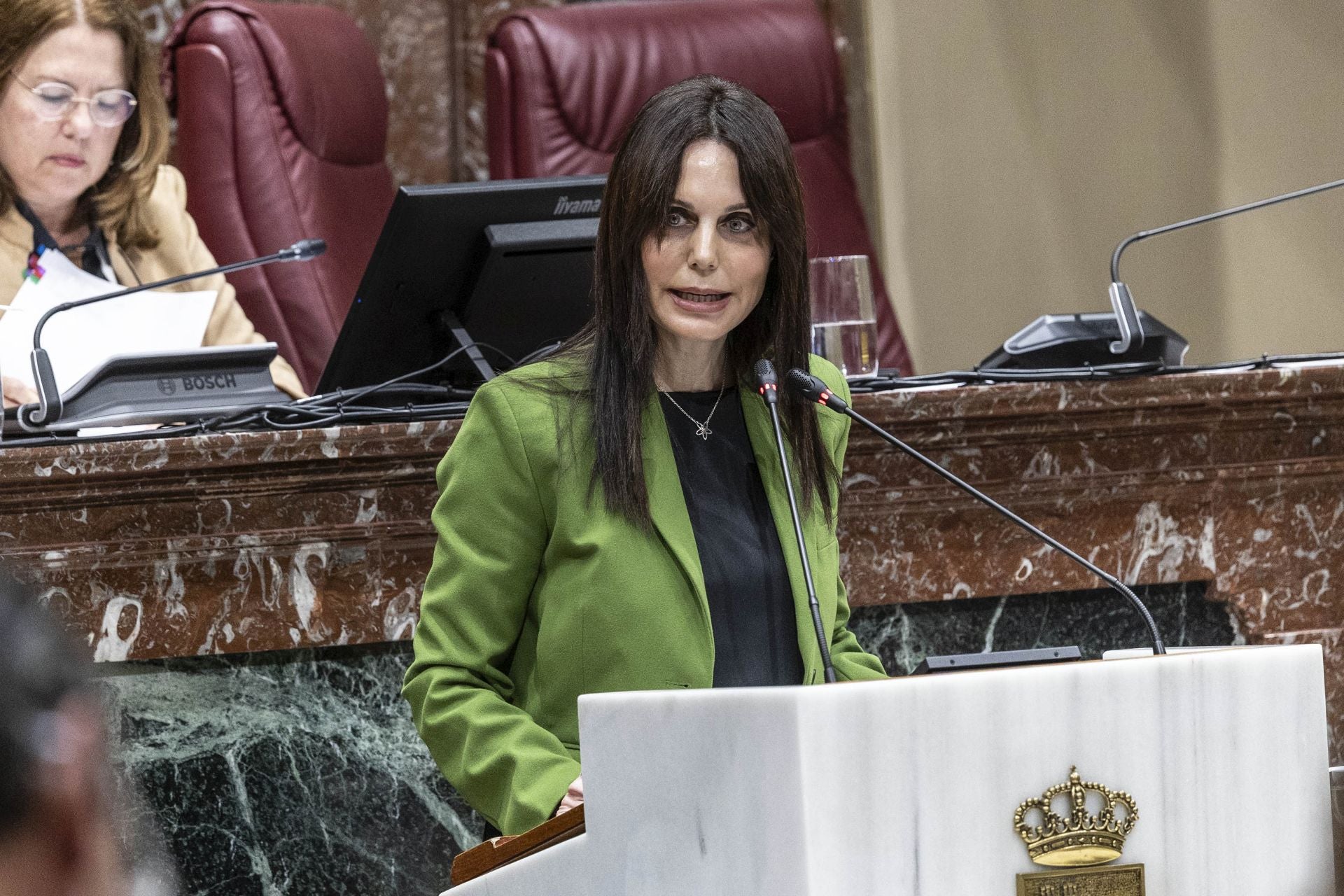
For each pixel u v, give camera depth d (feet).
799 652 19.35
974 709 11.94
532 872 13.57
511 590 19.12
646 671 18.34
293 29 45.44
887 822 11.64
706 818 12.14
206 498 23.97
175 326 32.91
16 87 33.99
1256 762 12.63
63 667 4.12
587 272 28.48
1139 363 29.01
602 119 48.01
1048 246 50.55
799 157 50.26
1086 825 12.09
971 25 53.47
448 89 56.54
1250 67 42.68
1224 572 27.30
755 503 20.02
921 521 26.35
